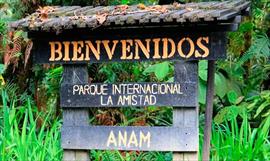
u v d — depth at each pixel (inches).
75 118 167.8
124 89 162.2
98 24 154.9
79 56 164.9
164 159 194.7
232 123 183.9
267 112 207.3
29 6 230.7
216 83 224.5
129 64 236.4
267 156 174.7
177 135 159.2
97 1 231.6
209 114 163.6
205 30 155.3
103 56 163.3
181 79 158.4
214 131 185.8
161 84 159.5
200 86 218.8
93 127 165.8
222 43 154.9
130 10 161.2
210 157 181.2
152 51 159.8
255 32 246.5
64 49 166.1
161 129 160.2
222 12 146.6
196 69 157.6
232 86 229.9
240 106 212.7
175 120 159.8
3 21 227.1
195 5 162.2
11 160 180.7
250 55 224.8
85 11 167.9
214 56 155.4
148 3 242.2
